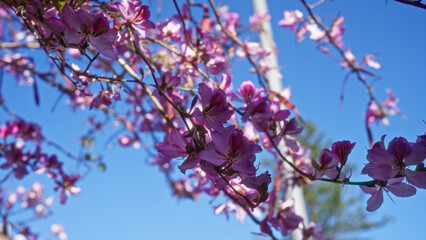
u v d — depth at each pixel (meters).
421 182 0.84
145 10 1.05
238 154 0.85
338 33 1.87
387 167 0.84
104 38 0.89
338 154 0.90
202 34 1.37
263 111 1.12
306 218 2.01
